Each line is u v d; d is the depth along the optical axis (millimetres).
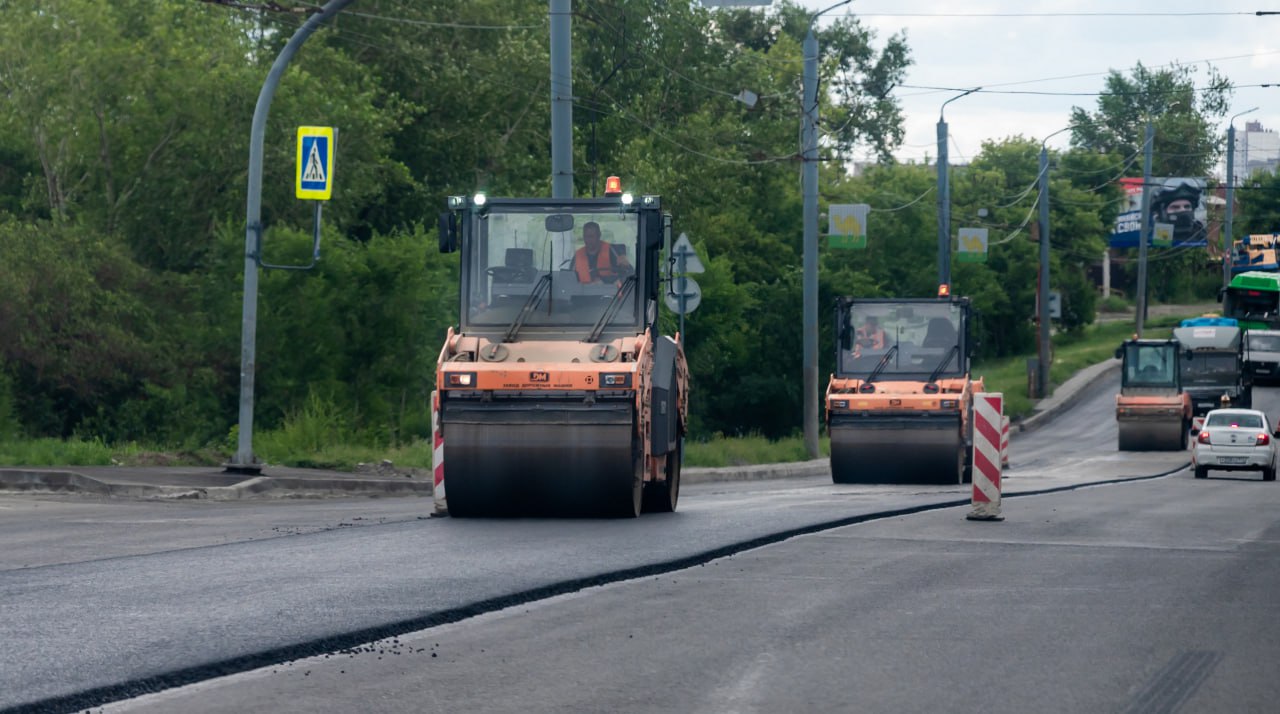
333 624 29812
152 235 138875
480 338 55844
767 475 124438
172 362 119125
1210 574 41562
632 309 56469
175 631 28875
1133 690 25031
